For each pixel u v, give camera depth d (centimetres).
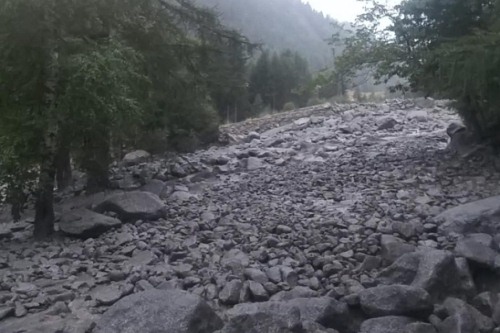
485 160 1224
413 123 2052
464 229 795
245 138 2088
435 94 1316
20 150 884
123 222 986
